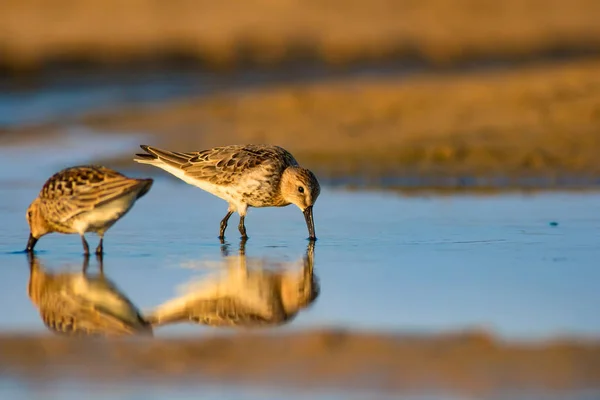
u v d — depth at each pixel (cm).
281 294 1158
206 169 1542
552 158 2036
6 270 1297
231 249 1434
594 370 856
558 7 4772
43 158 2334
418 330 985
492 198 1800
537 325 995
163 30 4506
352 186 1952
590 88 2470
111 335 992
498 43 4209
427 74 3406
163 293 1171
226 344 953
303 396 811
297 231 1562
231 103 2852
